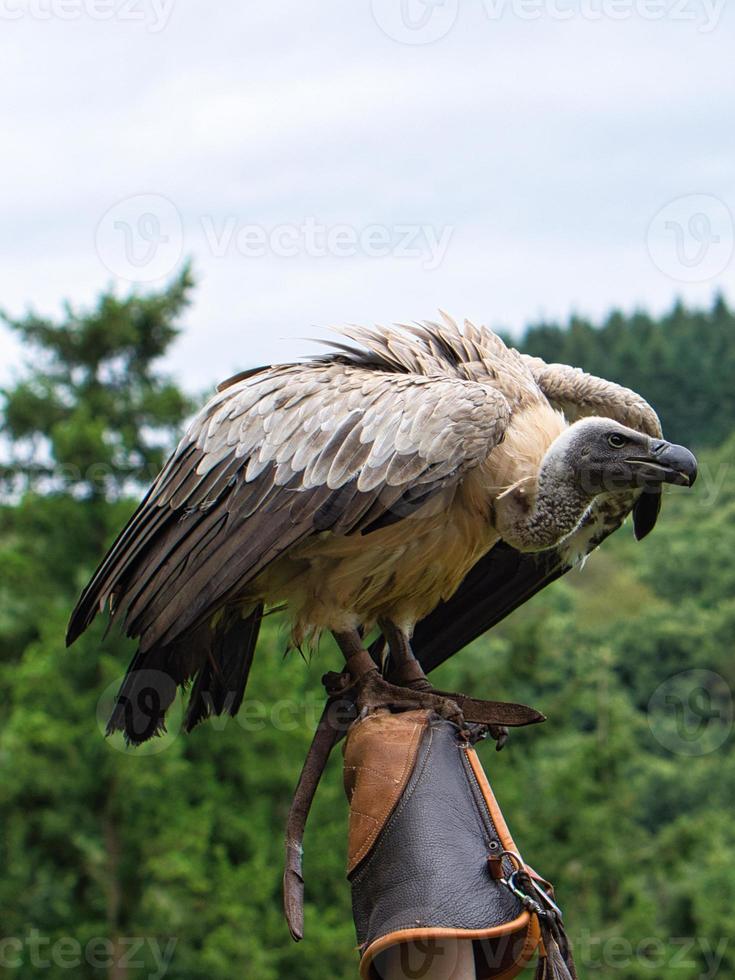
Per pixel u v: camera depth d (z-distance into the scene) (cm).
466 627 519
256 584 477
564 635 2698
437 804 395
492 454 459
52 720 1877
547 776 2203
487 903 376
